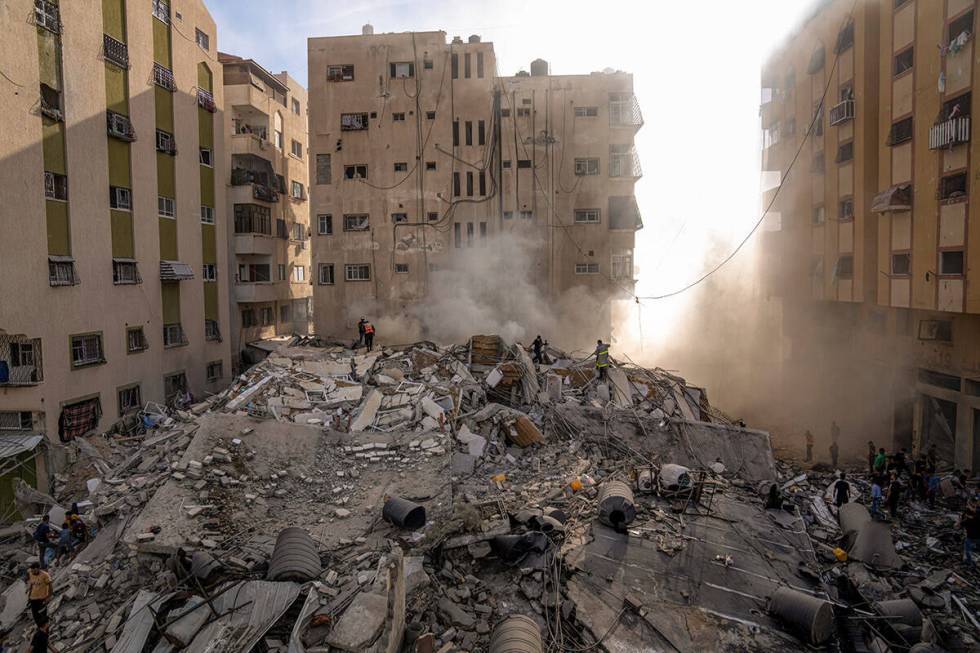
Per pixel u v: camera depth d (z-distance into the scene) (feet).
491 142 124.88
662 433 70.08
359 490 57.11
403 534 49.08
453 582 43.21
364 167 127.13
